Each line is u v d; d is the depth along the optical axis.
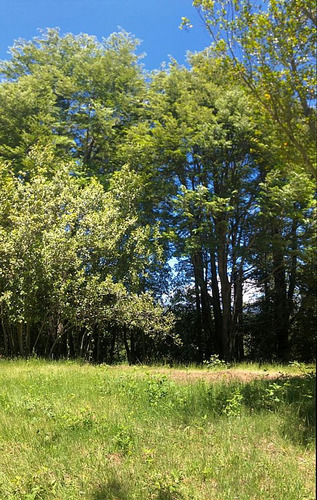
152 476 4.36
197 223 18.25
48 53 25.00
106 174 22.14
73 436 5.51
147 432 5.64
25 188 15.30
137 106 23.31
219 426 5.88
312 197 15.71
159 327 16.50
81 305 14.99
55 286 14.38
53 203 15.24
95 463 4.71
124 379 9.13
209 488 4.19
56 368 11.62
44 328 17.08
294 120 7.71
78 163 21.31
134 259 16.94
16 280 14.24
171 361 21.84
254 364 14.48
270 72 7.35
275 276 23.16
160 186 19.19
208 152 18.30
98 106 20.55
